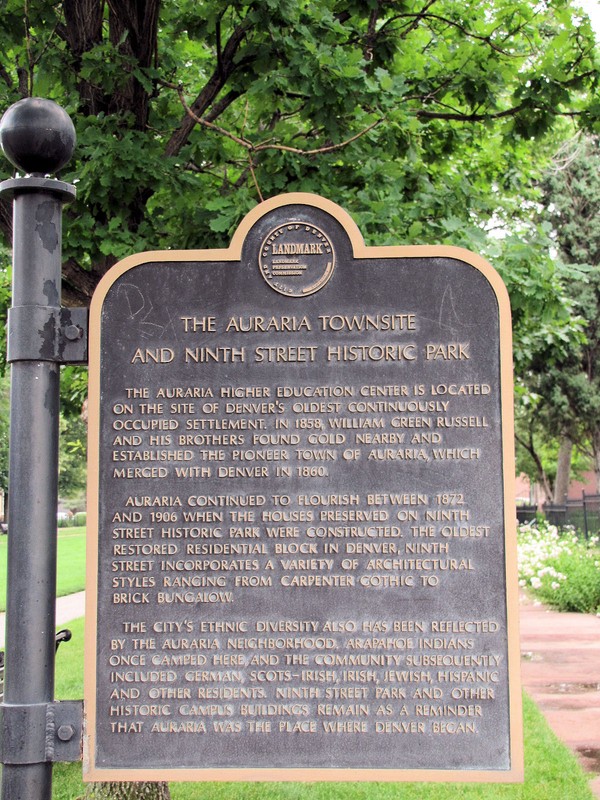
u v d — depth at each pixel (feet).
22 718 10.68
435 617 10.90
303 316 11.48
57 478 11.35
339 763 10.74
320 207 11.57
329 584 11.00
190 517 11.18
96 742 10.85
